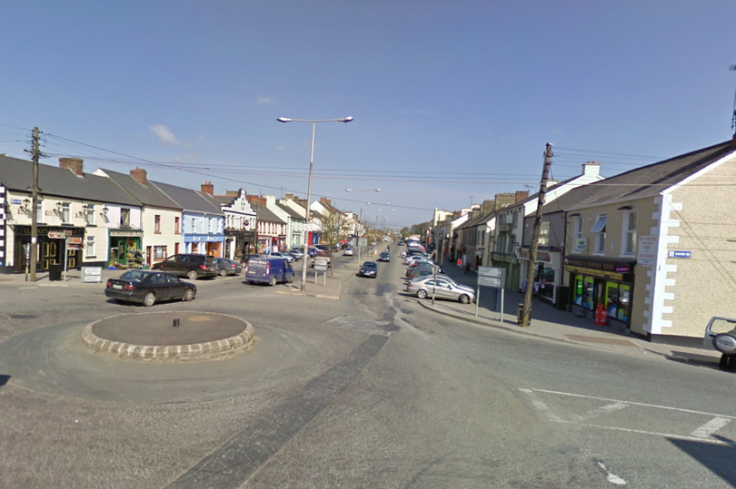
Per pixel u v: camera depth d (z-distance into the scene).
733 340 10.96
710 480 5.07
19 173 24.56
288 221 68.56
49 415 5.69
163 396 6.66
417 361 9.91
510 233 33.72
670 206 14.27
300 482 4.48
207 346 8.68
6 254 22.48
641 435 6.36
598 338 14.80
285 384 7.64
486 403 7.34
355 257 65.94
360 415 6.43
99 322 10.31
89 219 27.69
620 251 16.73
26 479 4.23
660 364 11.53
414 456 5.22
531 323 17.36
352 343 11.40
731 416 7.42
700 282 14.20
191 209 38.97
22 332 10.05
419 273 34.84
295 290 24.02
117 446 5.03
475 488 4.56
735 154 14.15
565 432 6.29
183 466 4.68
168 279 16.80
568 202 24.31
